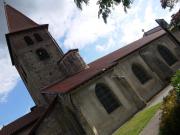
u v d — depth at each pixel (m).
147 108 18.62
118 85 20.94
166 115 7.42
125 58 24.20
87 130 17.33
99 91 19.91
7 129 21.69
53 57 27.20
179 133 7.09
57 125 19.03
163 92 21.98
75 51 26.27
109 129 18.14
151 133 10.35
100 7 9.80
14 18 28.66
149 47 27.62
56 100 19.61
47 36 28.67
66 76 26.39
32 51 26.27
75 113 17.97
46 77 25.44
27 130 20.92
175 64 28.78
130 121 17.72
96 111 18.44
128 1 9.45
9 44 26.88
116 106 19.83
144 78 24.23
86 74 21.70
